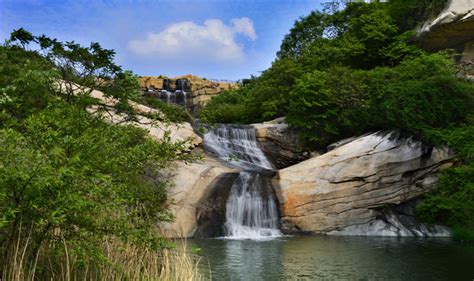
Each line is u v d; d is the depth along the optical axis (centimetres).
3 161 476
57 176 482
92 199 596
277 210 1991
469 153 2003
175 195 1806
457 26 2981
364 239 1772
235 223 1892
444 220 2009
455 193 1995
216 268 1127
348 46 3127
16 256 529
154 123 1188
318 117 2516
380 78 2462
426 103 2252
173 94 5756
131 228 656
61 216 479
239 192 1952
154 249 691
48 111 768
